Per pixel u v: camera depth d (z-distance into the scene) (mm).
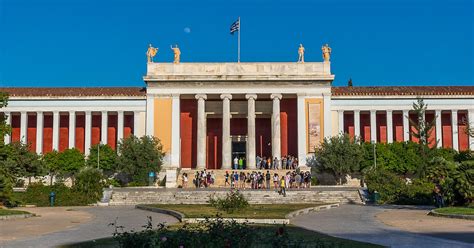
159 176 61594
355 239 19594
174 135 64188
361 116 67562
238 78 64250
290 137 66812
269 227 23266
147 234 13562
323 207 36750
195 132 67250
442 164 44969
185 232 13859
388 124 64375
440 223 25484
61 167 59531
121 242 13562
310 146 63594
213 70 65375
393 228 23750
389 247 17312
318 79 64188
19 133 66312
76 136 67062
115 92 65812
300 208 34312
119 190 49062
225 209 32031
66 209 37750
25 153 45531
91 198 43719
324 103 64250
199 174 57844
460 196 34062
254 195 45219
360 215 31234
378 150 58781
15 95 64375
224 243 13320
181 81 64625
